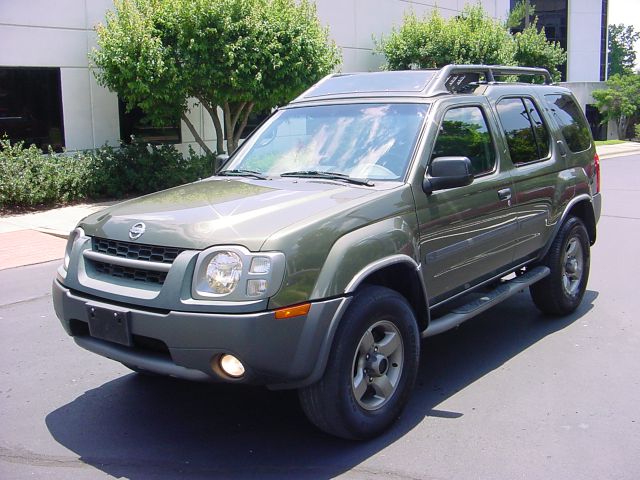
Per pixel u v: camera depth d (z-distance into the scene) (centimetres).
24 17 1395
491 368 533
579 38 5047
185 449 412
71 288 420
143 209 431
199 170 1515
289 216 391
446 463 387
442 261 471
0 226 1202
